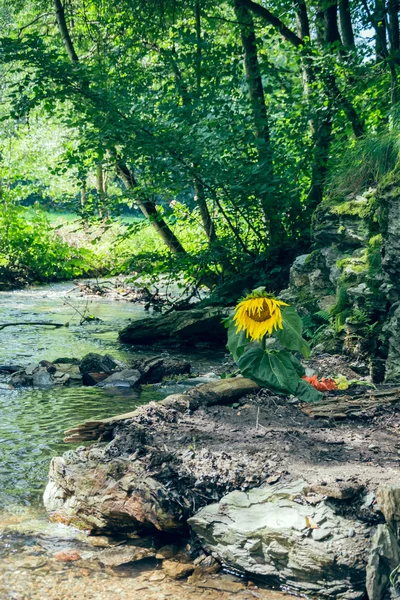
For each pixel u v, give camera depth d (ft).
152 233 70.59
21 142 75.25
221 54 39.09
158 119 37.45
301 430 15.24
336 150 35.22
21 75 70.38
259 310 17.06
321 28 43.73
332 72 35.50
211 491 12.66
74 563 11.85
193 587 11.25
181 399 17.16
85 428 15.71
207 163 35.99
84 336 34.94
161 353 31.09
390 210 20.21
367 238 24.29
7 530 12.87
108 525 12.85
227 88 38.19
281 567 11.27
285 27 40.47
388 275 20.94
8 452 16.75
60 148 74.54
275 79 39.06
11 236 61.57
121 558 12.10
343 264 24.40
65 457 14.33
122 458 13.64
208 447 13.98
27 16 58.59
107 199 39.32
